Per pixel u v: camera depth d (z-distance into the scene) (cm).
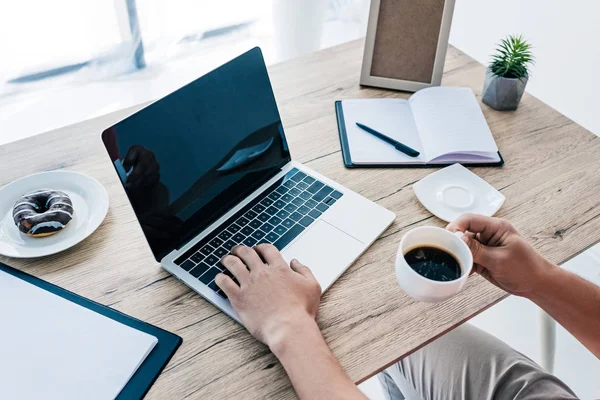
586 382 136
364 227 87
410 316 76
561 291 77
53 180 91
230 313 74
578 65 180
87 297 76
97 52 211
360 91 122
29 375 66
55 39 201
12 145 101
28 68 203
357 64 130
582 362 141
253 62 93
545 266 77
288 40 224
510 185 99
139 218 77
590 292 78
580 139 110
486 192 96
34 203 84
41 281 78
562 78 188
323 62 130
